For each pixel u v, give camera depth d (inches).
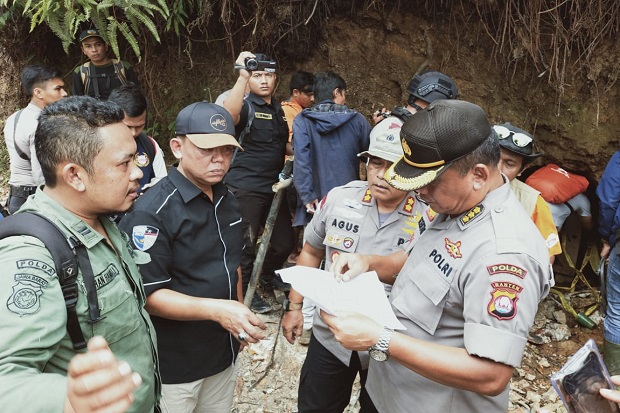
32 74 136.0
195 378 85.0
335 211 94.0
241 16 197.9
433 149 58.1
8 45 227.5
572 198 146.6
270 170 157.8
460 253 62.1
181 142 82.2
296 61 200.1
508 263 58.0
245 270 158.1
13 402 40.6
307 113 143.9
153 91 217.6
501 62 169.9
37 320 47.4
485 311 57.9
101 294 55.6
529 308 57.9
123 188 58.0
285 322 99.5
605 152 161.2
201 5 191.5
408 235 88.8
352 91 192.1
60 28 164.6
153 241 77.1
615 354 121.2
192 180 82.8
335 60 193.2
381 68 188.1
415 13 179.6
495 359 56.5
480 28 171.5
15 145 136.5
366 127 147.3
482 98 174.6
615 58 155.0
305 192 143.6
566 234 168.6
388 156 83.8
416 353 59.3
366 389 80.3
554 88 163.3
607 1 150.9
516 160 107.7
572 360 55.8
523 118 170.1
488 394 59.2
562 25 157.2
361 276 73.5
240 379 131.7
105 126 56.0
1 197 215.5
